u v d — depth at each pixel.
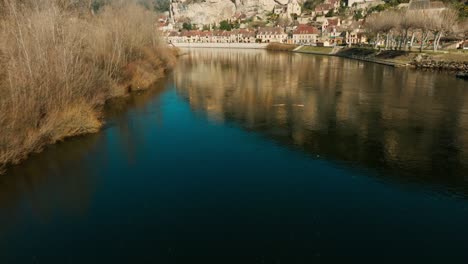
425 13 80.00
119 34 42.91
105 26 42.09
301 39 150.50
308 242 12.55
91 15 45.75
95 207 15.09
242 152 21.77
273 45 137.50
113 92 36.53
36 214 14.66
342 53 102.44
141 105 35.00
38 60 22.86
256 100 37.53
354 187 16.88
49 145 22.48
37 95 21.91
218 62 83.19
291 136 24.91
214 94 41.47
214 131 26.30
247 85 47.88
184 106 34.84
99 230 13.44
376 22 92.38
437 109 32.19
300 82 49.72
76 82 26.77
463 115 29.98
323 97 38.53
